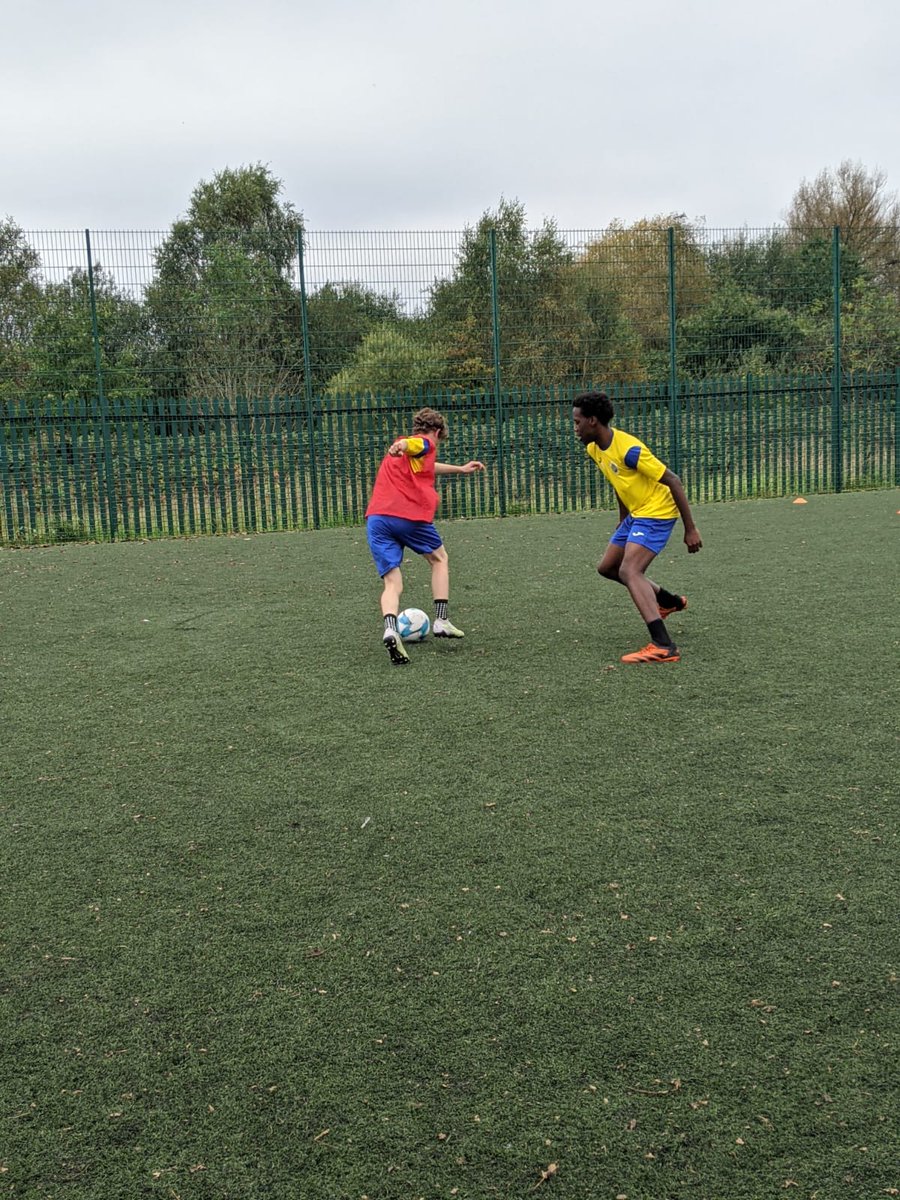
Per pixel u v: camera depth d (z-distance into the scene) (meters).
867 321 18.50
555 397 16.69
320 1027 2.84
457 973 3.08
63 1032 2.86
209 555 12.79
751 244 17.45
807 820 4.08
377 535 7.16
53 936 3.38
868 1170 2.26
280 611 8.80
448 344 16.14
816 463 18.33
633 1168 2.30
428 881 3.68
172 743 5.29
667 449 17.38
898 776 4.52
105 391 15.02
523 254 16.16
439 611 7.32
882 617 7.76
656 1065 2.63
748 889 3.54
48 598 9.75
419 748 5.11
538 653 7.00
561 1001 2.92
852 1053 2.65
